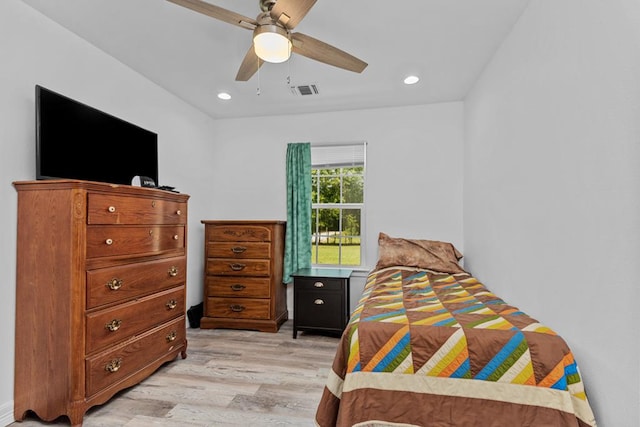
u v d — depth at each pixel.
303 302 3.27
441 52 2.50
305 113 3.94
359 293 3.74
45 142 1.92
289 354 2.83
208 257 3.54
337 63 2.05
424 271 3.10
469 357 1.46
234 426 1.82
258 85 3.13
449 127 3.57
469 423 1.40
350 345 1.57
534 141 1.86
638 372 1.11
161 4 1.97
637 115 1.11
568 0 1.52
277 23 1.64
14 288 1.89
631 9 1.13
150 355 2.34
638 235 1.11
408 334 1.53
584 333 1.41
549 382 1.37
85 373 1.83
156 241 2.40
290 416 1.92
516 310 1.85
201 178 3.87
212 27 2.20
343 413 1.46
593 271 1.35
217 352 2.87
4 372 1.84
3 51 1.86
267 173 4.03
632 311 1.14
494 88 2.52
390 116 3.73
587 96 1.38
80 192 1.81
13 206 1.90
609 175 1.25
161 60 2.67
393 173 3.71
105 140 2.36
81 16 2.09
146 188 2.28
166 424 1.84
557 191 1.62
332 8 1.97
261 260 3.45
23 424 1.84
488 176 2.66
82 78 2.36
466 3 1.92
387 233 3.71
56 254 1.82
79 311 1.80
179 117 3.46
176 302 2.64
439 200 3.59
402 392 1.47
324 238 3.95
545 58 1.73
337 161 3.88
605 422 1.28
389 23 2.12
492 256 2.57
